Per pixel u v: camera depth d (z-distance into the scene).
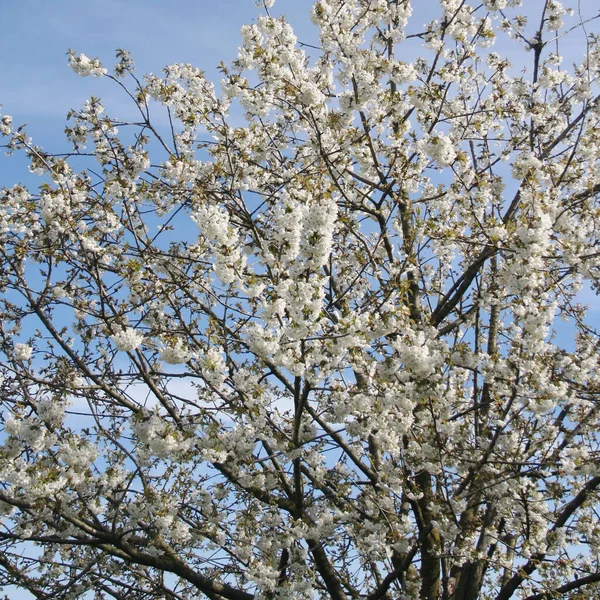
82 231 8.01
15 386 8.45
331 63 10.05
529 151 10.02
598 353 9.55
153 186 9.51
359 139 9.55
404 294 8.34
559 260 8.54
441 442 7.93
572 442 8.80
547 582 8.34
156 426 7.45
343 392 8.11
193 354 7.54
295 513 8.66
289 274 6.40
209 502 8.80
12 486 7.65
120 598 10.05
